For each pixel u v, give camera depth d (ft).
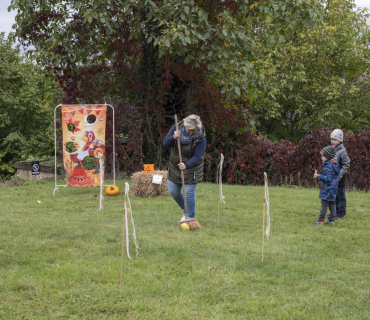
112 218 22.82
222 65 38.68
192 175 20.49
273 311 11.12
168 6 34.50
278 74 58.65
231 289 12.73
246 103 44.37
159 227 20.70
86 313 11.00
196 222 20.61
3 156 86.94
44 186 36.45
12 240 17.98
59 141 44.88
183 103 46.85
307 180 40.81
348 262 15.72
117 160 43.70
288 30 37.11
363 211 26.45
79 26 37.58
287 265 15.06
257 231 20.42
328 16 62.75
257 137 45.83
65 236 18.72
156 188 30.37
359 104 67.77
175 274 13.92
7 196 30.68
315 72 62.59
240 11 39.42
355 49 62.34
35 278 13.21
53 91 45.55
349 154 39.11
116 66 43.14
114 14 38.52
